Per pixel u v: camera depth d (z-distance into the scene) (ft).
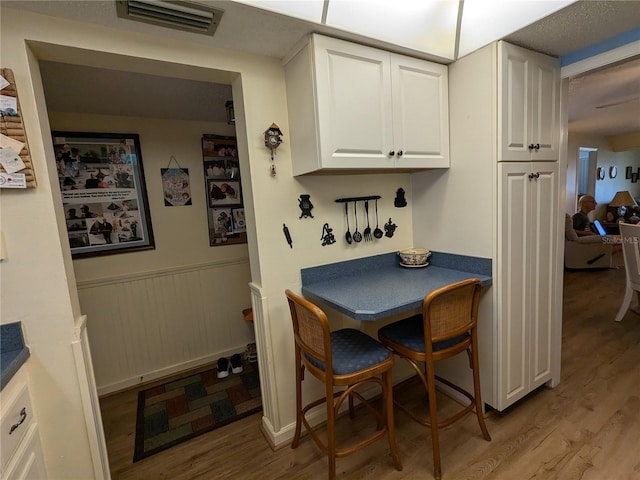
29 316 4.00
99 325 7.86
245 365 9.07
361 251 6.72
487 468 5.12
